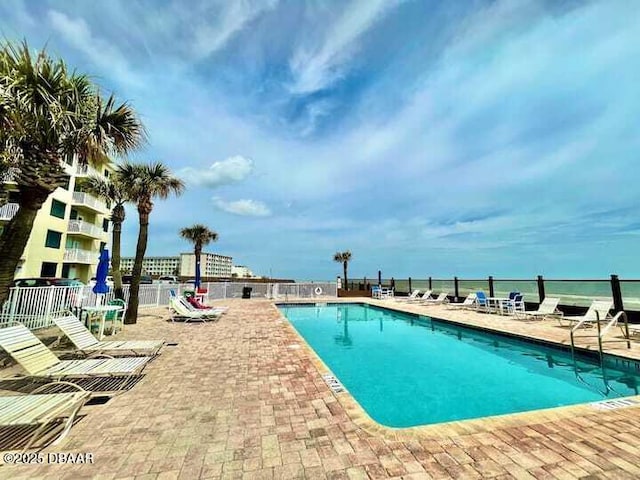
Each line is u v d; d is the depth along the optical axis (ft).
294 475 7.64
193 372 16.31
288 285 76.07
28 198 17.13
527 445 8.97
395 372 22.04
